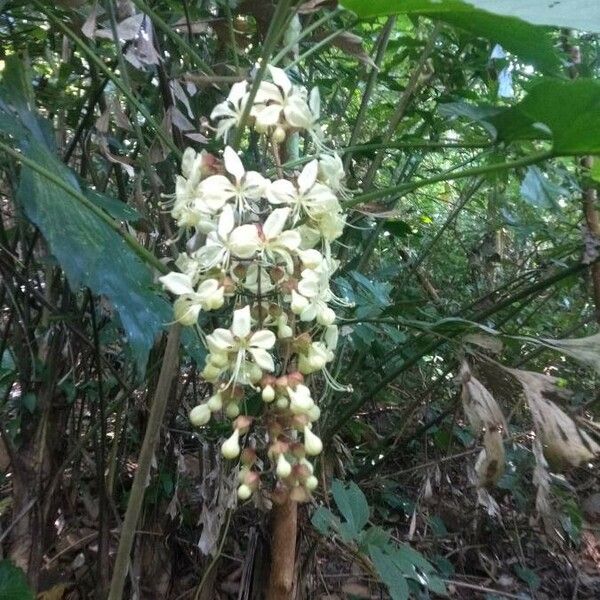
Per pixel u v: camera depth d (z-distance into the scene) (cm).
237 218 42
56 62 87
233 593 81
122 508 86
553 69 46
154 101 74
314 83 89
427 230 136
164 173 73
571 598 99
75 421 85
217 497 61
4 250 62
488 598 95
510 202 117
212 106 73
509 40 44
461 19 42
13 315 70
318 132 47
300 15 68
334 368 76
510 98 98
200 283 42
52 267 69
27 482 69
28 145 47
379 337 92
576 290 123
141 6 52
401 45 86
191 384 88
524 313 112
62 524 87
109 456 77
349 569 95
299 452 43
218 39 72
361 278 71
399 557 61
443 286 122
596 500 105
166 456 78
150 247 74
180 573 86
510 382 59
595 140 43
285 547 60
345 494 65
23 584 58
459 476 114
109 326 77
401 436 95
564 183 88
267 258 41
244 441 55
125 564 49
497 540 106
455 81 88
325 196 41
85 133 69
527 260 121
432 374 107
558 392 54
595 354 55
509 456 99
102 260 44
